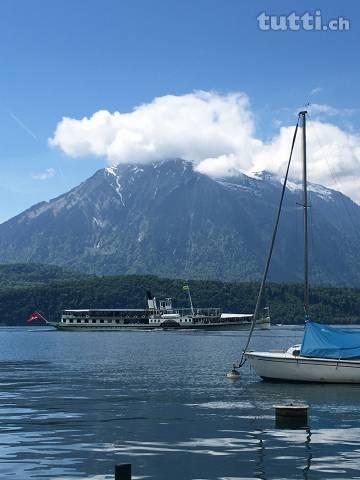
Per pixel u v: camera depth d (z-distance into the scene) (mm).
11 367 83625
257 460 28562
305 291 63375
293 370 58781
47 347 140000
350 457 29094
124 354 111188
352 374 57312
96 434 34781
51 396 51781
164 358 99750
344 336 57844
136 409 44125
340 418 39906
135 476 25906
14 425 37656
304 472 26578
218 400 48781
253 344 148875
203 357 101875
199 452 30172
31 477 25781
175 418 40062
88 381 63844
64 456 29375
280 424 37562
